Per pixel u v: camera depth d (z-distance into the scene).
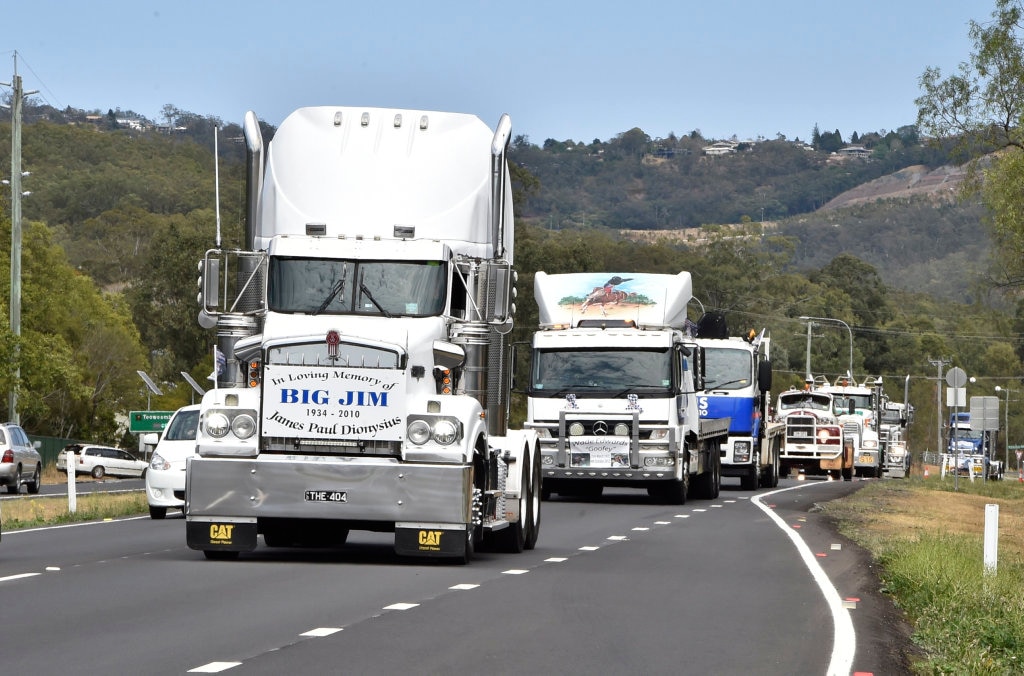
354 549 54.78
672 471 89.44
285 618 35.03
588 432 90.25
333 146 52.62
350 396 46.91
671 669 29.09
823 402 173.38
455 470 46.56
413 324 48.97
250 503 46.88
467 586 42.50
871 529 72.88
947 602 40.12
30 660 28.59
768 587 44.56
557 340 91.44
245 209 53.72
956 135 109.62
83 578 43.56
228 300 50.47
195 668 27.75
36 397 165.25
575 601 39.66
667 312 93.00
